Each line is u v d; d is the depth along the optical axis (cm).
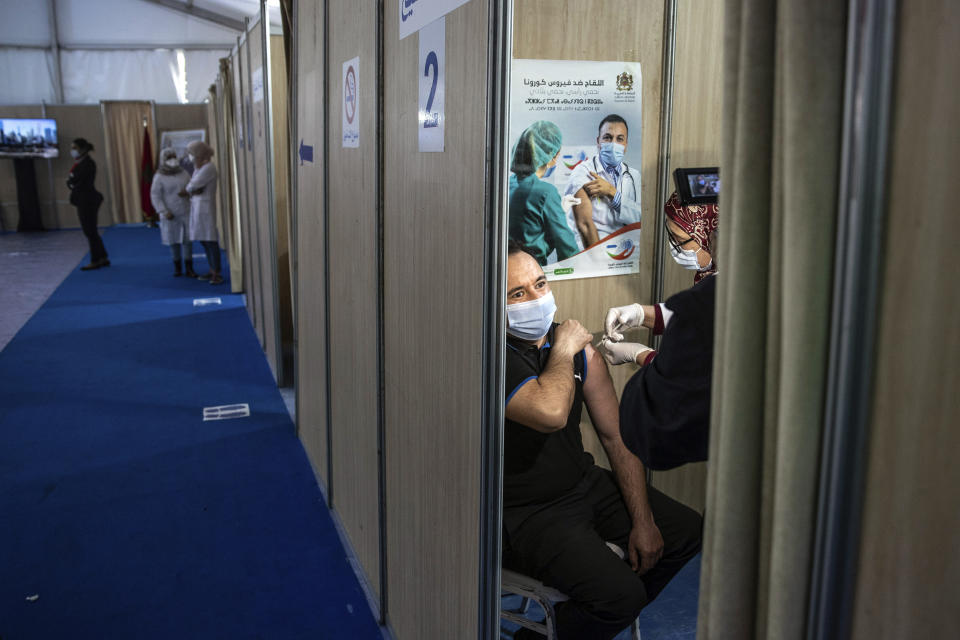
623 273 219
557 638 181
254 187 540
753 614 77
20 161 1279
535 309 183
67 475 347
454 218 157
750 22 66
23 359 537
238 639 232
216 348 568
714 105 225
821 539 65
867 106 56
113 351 559
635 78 208
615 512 195
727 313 73
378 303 216
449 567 176
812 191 62
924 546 58
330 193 274
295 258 364
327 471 313
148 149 1362
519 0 191
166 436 395
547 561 177
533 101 196
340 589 259
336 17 248
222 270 923
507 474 185
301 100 321
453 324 162
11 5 1330
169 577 265
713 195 209
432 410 180
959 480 56
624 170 212
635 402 126
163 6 1395
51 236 1242
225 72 705
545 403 174
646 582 198
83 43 1374
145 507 316
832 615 64
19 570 268
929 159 54
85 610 245
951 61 52
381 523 231
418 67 174
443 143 161
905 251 56
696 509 272
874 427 60
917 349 56
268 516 309
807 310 63
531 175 199
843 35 60
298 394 388
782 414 66
